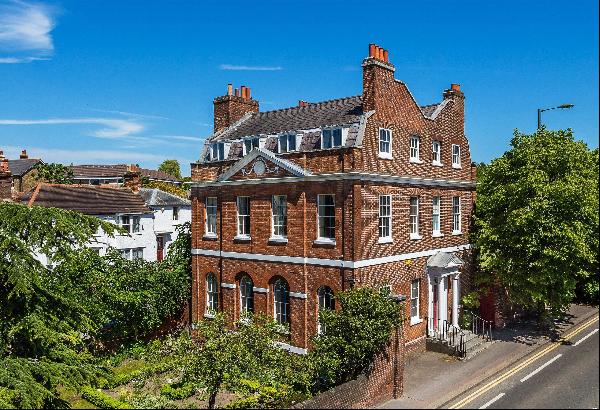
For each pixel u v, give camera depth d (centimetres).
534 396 1750
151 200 4672
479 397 1844
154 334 2888
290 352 2367
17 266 1658
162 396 1941
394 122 2409
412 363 2283
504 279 2530
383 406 1831
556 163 2398
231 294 2633
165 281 2844
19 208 1784
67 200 3741
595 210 2208
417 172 2542
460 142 2902
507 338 2562
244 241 2577
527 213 2305
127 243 4028
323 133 2380
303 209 2333
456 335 2495
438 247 2675
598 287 2655
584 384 1770
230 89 3067
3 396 1470
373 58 2298
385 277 2316
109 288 2414
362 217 2202
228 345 1712
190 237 3112
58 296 1838
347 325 1859
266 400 1853
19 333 1717
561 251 2281
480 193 2869
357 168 2173
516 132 2656
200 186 2773
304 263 2325
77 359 1783
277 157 2459
